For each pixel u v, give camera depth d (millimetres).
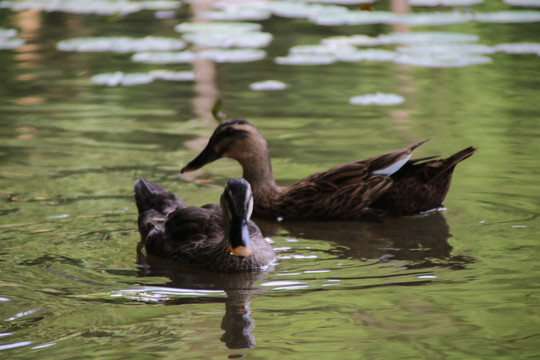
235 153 13398
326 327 8406
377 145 15320
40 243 11078
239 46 24203
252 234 11094
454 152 14828
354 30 25938
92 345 8008
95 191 13195
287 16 28359
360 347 7891
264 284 9836
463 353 7727
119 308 9016
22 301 9156
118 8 28828
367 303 9062
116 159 14781
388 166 12805
